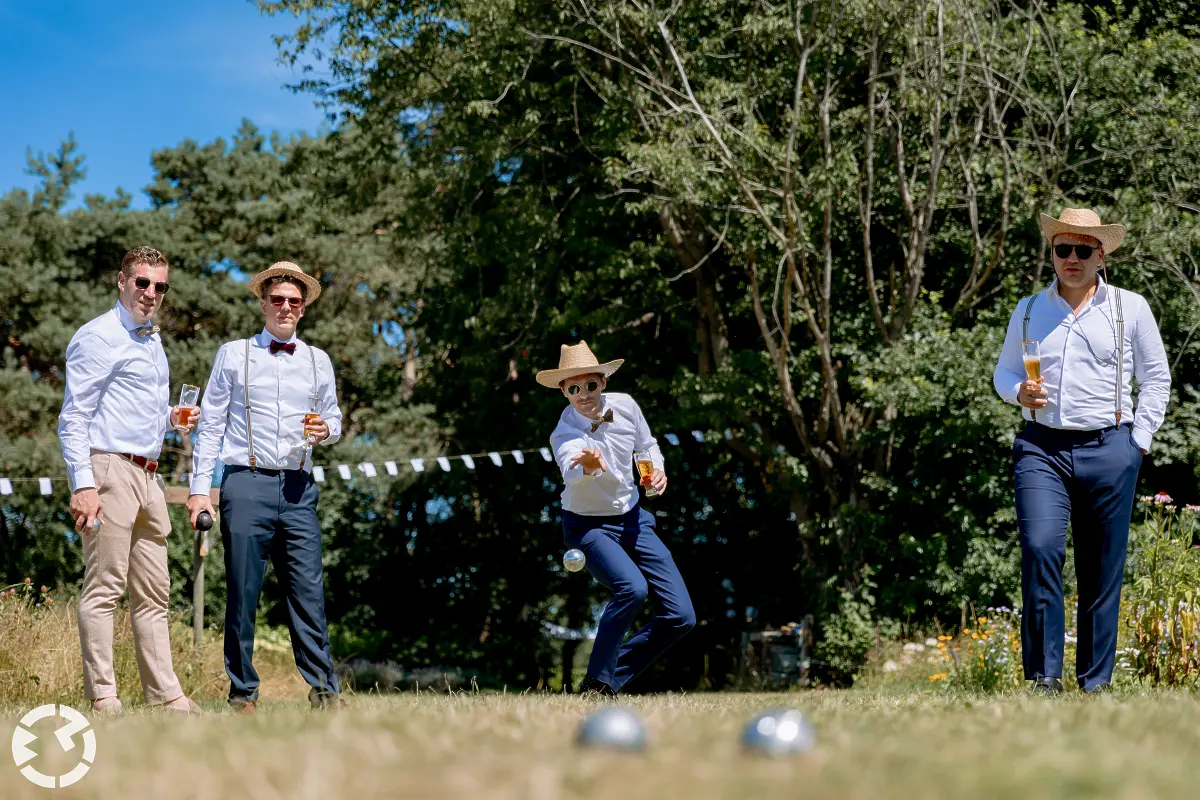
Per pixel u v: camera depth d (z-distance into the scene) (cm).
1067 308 543
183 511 1956
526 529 2292
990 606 1402
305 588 518
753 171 1355
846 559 1520
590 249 1631
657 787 161
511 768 182
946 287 1614
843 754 195
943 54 1334
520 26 1453
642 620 2222
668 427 1644
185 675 891
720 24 1454
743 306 1584
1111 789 160
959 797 155
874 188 1509
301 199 2455
